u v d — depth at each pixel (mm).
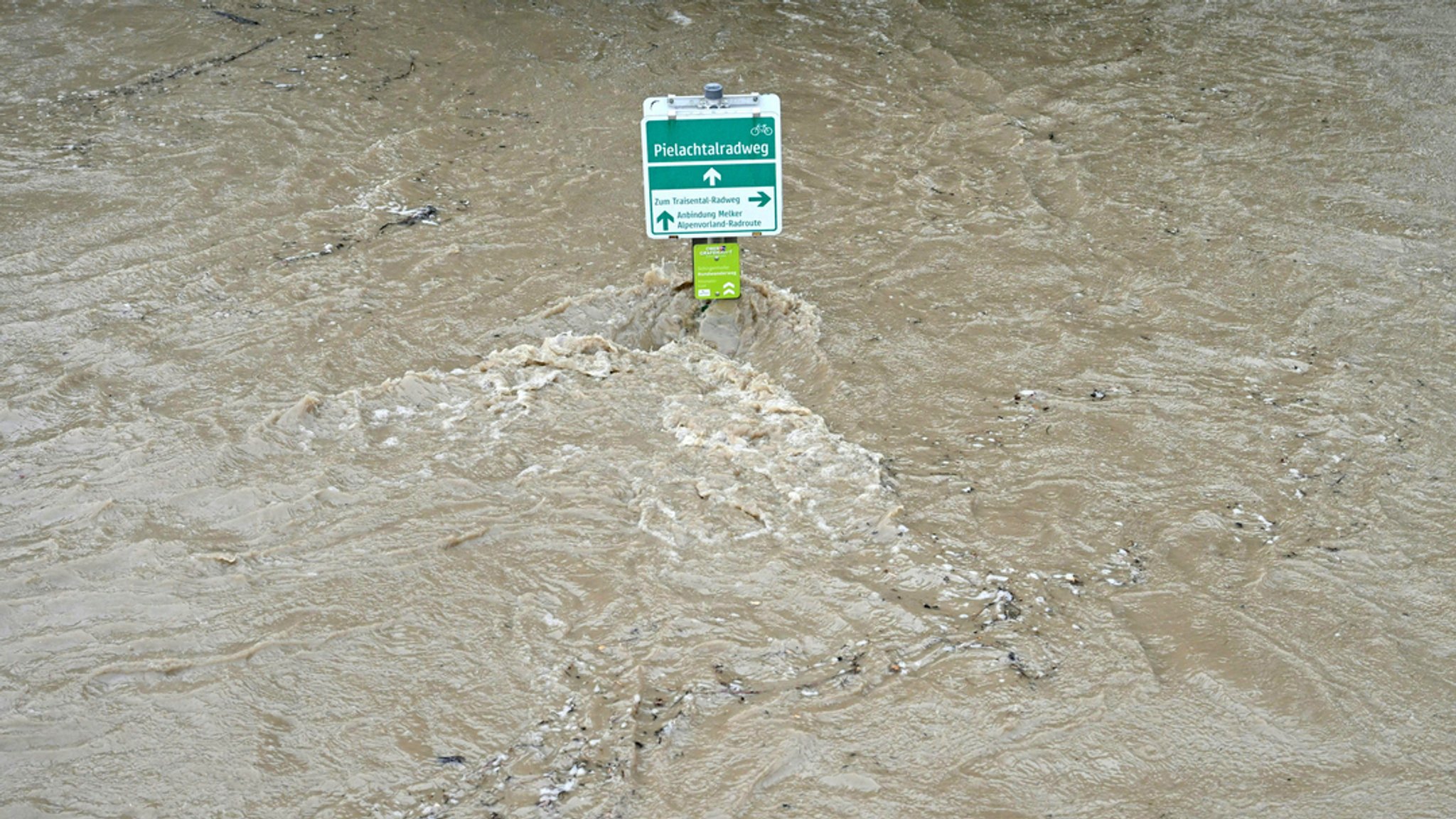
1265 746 2959
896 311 5180
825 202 6211
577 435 4234
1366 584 3516
